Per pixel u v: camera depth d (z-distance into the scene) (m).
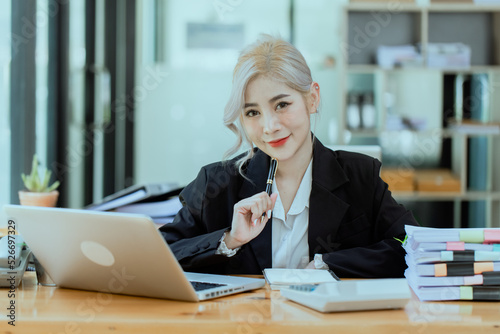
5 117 2.91
